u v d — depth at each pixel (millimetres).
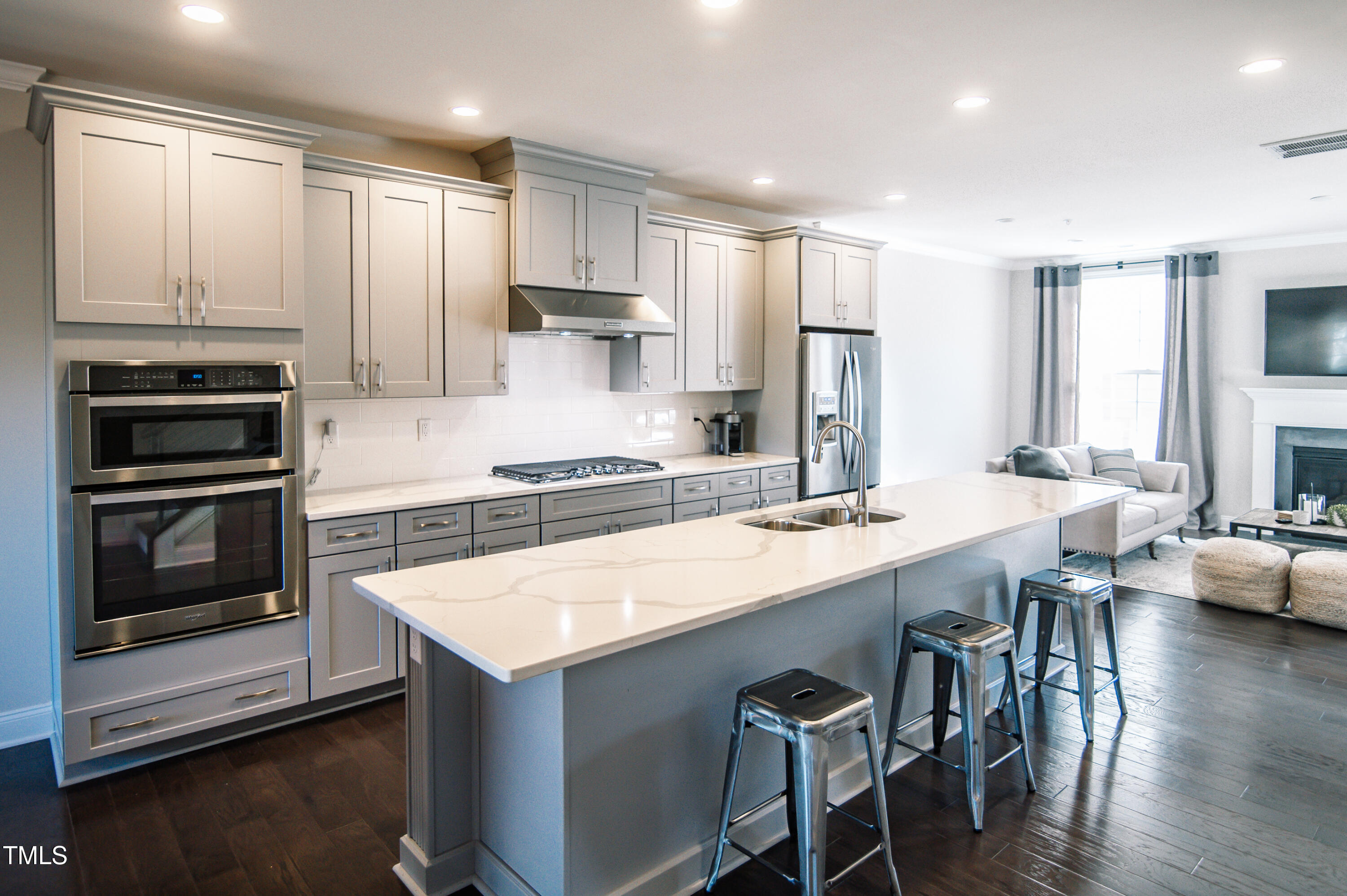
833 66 2818
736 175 4379
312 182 3182
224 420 2828
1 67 2740
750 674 2225
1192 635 4188
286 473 2992
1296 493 6387
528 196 3764
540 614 1826
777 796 2240
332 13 2391
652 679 1961
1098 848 2250
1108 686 3201
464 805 2115
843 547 2518
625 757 1910
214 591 2834
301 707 3148
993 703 3252
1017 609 3168
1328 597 4266
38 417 2928
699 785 2100
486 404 4141
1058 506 3250
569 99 3160
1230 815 2430
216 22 2455
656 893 1988
